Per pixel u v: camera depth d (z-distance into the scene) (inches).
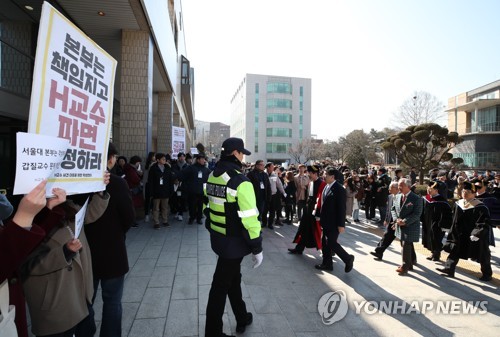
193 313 137.4
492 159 1519.4
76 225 71.9
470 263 231.6
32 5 292.4
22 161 52.1
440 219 230.8
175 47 658.8
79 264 77.8
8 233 52.7
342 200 193.9
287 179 376.8
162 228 307.7
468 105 1649.9
